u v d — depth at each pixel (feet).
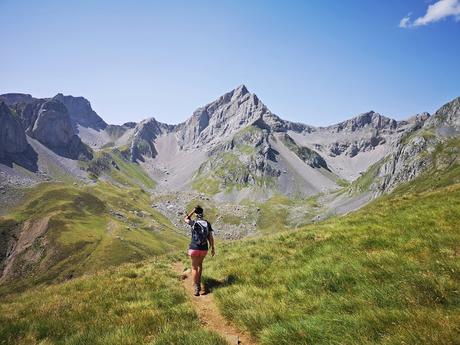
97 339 29.50
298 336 25.27
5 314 41.73
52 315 38.29
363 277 33.94
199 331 28.50
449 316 22.24
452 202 62.08
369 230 54.34
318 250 48.75
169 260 77.20
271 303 33.32
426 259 35.55
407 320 23.29
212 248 45.98
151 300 41.06
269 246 60.39
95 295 46.14
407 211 63.67
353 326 24.41
